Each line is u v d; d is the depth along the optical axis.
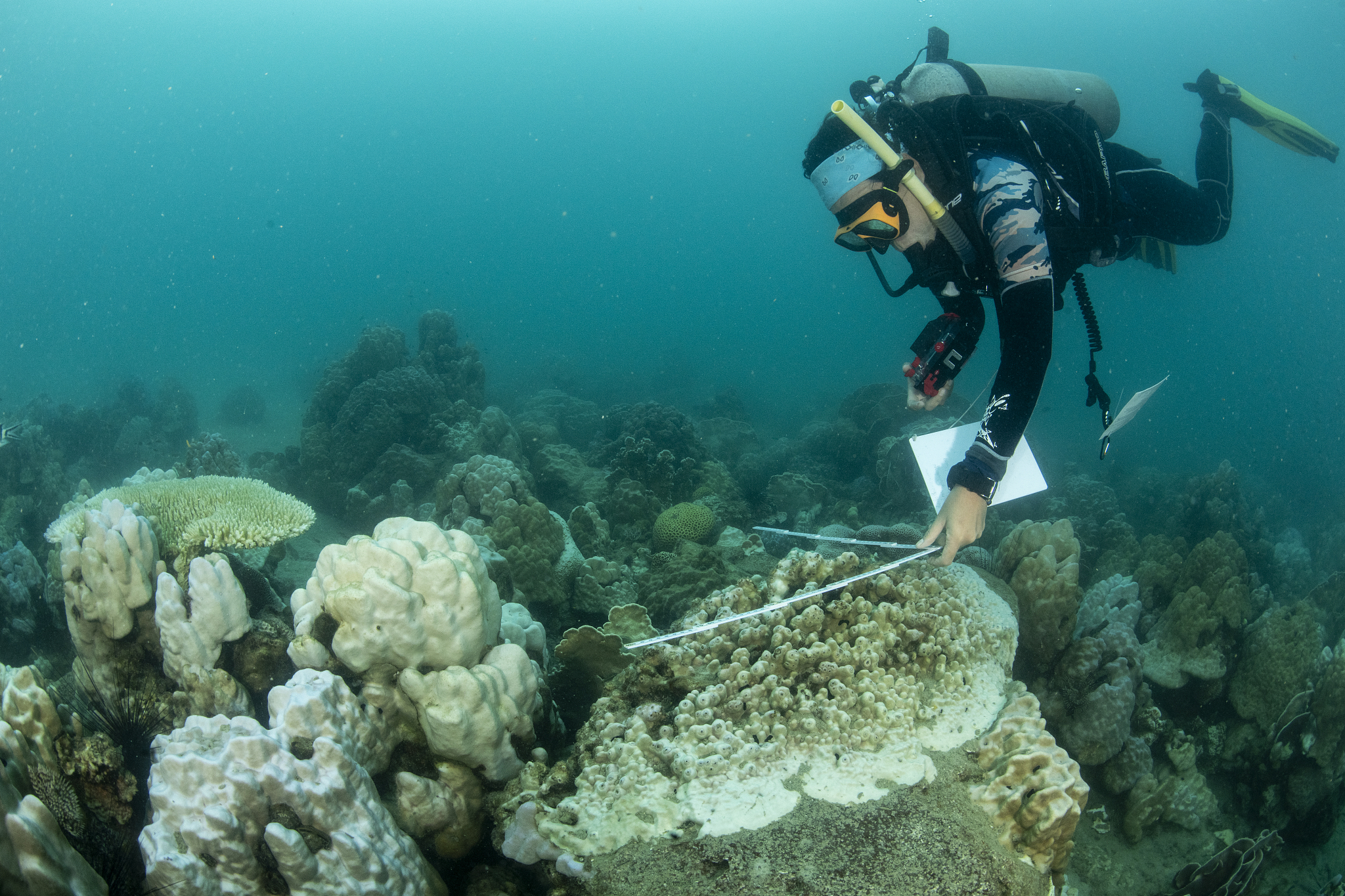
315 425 10.02
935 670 2.47
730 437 14.91
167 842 1.59
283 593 4.43
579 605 5.40
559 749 2.58
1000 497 2.49
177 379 17.69
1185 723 4.17
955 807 1.95
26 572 4.23
